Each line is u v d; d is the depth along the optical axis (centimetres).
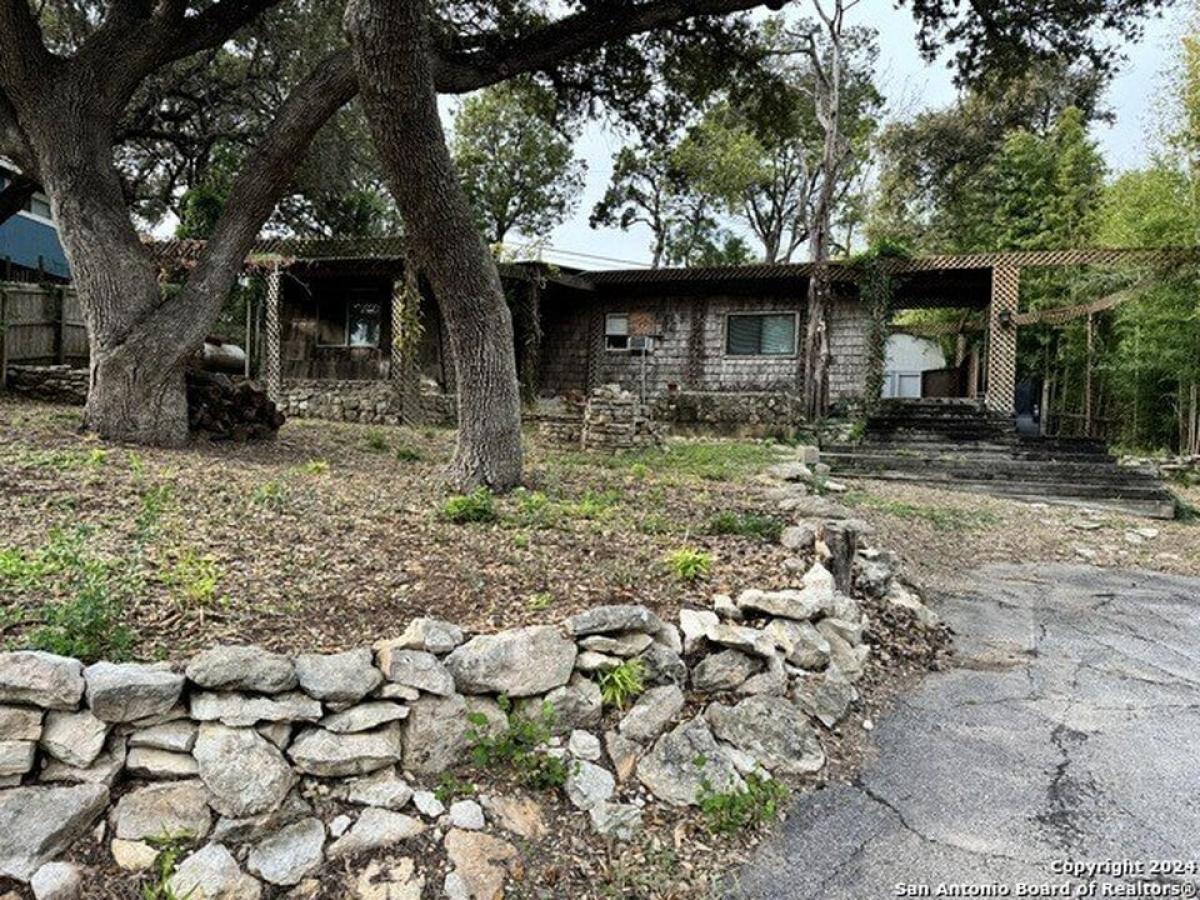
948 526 765
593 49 856
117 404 654
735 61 953
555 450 907
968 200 2227
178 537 345
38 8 1145
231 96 1562
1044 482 977
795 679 319
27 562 284
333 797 209
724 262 2823
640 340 1468
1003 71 872
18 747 183
